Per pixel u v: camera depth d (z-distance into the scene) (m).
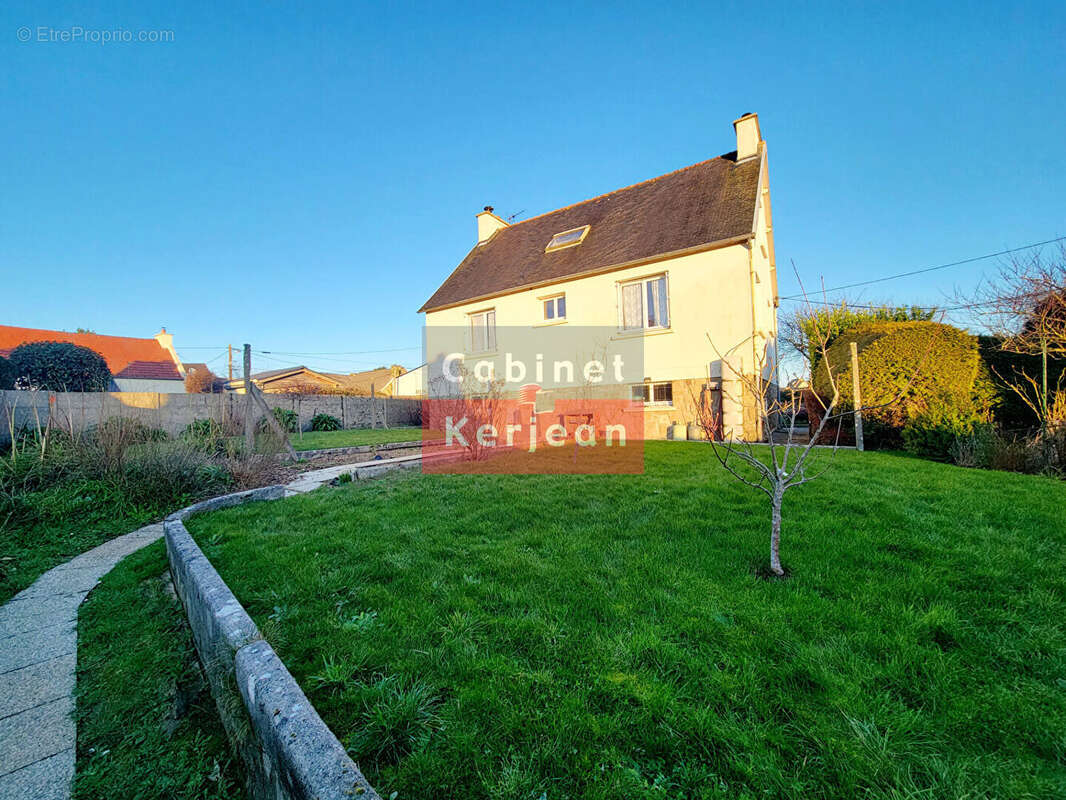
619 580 2.88
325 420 18.19
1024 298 8.21
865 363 8.16
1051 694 1.77
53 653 2.71
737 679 1.90
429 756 1.58
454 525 4.21
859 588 2.64
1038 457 5.74
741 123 12.47
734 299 10.59
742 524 3.89
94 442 6.63
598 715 1.75
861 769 1.47
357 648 2.24
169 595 3.45
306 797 1.16
